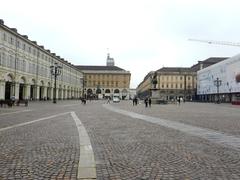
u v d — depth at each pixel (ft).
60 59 331.36
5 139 35.96
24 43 227.20
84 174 20.72
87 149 29.81
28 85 237.86
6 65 196.85
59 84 328.49
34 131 43.93
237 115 86.89
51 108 122.93
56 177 19.98
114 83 512.63
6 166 22.84
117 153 28.14
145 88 570.46
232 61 265.75
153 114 88.33
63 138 37.01
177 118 72.64
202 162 24.68
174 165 23.61
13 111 96.17
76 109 117.50
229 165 23.71
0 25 183.42
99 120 64.90
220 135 41.11
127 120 65.51
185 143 34.09
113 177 20.11
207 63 448.24
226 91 280.72
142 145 32.58
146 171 21.74
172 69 480.64
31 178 19.76
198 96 387.14
